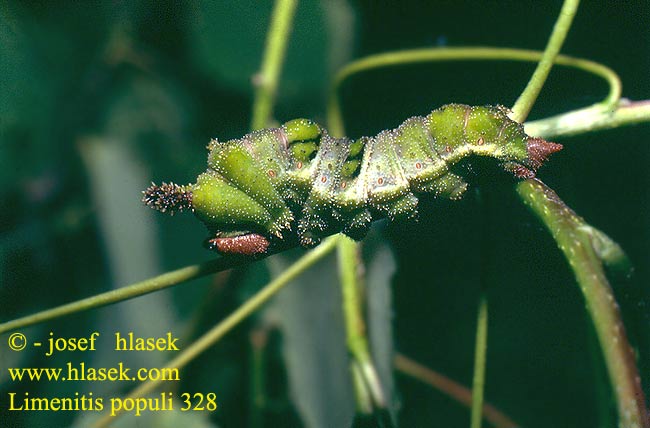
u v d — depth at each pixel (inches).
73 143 10.8
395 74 10.9
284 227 8.1
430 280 11.5
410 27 10.9
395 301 11.6
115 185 10.6
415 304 11.6
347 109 10.9
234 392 10.6
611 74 8.3
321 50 10.1
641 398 7.5
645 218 10.9
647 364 7.9
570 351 11.5
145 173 10.7
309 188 8.1
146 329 10.4
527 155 8.0
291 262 10.1
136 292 7.9
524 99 8.1
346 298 8.8
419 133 8.2
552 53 8.1
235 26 10.1
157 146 10.8
